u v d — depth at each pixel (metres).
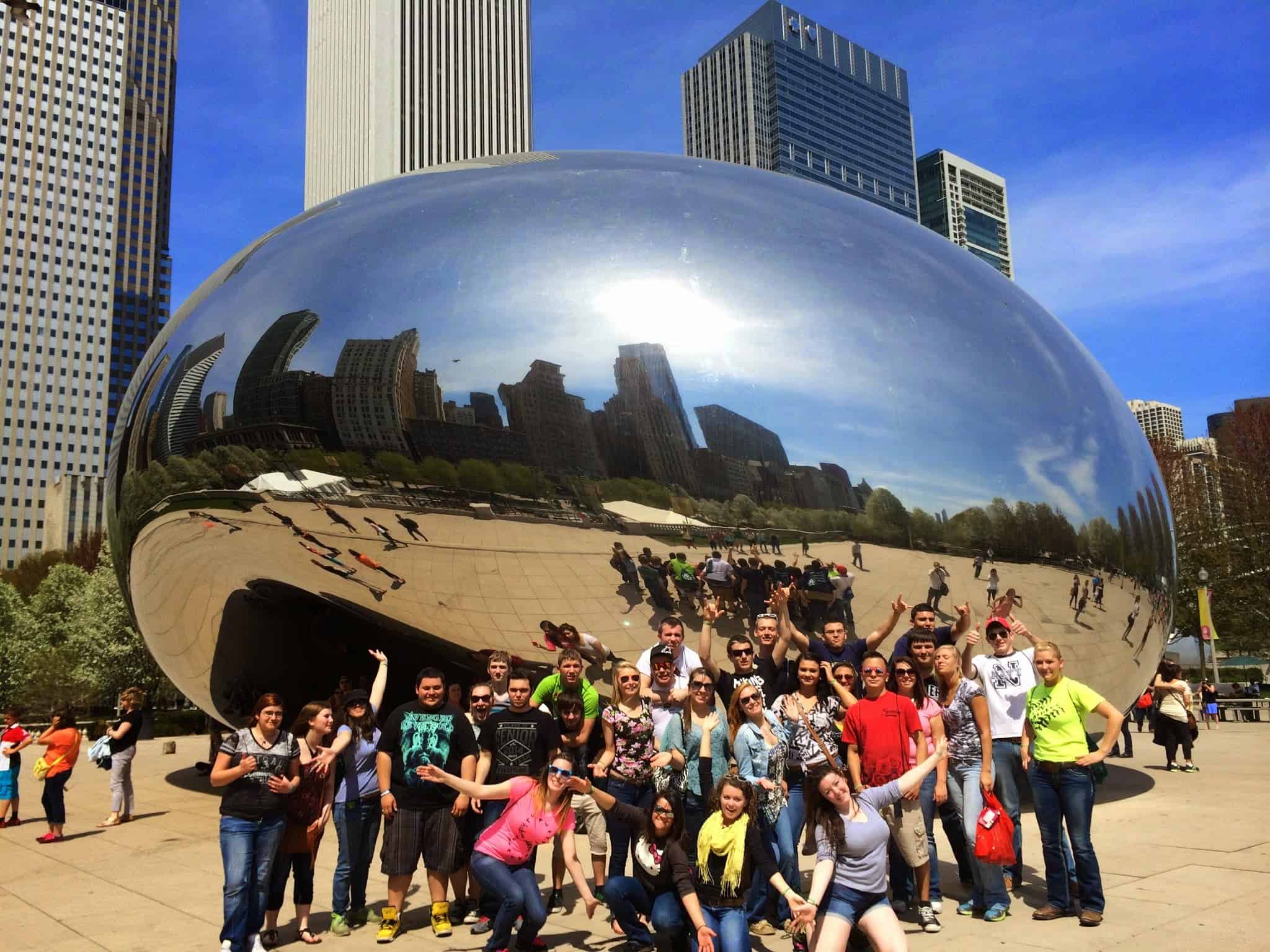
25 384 139.88
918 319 7.78
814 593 7.05
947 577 7.34
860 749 5.64
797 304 7.52
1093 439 8.37
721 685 6.54
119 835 9.15
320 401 7.76
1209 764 12.37
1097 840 7.37
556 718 6.54
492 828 5.25
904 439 7.35
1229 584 33.00
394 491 7.55
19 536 136.62
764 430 7.12
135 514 9.11
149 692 37.28
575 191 8.17
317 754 5.82
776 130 176.00
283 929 5.91
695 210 7.98
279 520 8.05
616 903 5.11
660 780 5.51
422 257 7.86
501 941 5.11
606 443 7.13
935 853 5.61
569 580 7.27
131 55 182.62
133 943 5.55
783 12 179.88
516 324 7.43
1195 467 36.00
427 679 5.78
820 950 4.40
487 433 7.30
